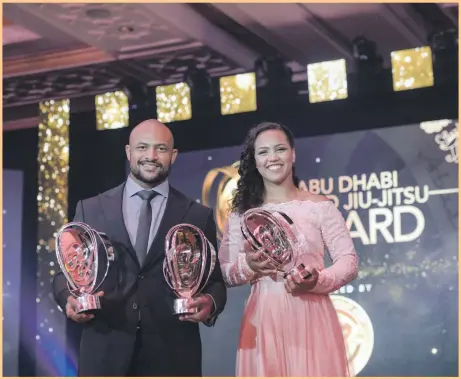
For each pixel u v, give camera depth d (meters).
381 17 4.94
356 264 3.30
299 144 5.29
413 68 5.12
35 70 5.55
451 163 5.00
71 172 5.75
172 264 3.15
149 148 3.31
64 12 4.93
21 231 6.08
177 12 4.93
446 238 4.96
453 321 4.90
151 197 3.34
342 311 5.05
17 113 6.02
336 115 5.24
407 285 4.99
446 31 5.04
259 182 3.44
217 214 5.33
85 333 3.23
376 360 4.96
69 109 5.83
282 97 5.35
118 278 3.23
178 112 5.54
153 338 3.20
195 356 3.23
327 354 3.28
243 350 3.36
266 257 3.18
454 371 4.87
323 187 5.21
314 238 3.30
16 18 5.00
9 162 6.11
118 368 3.16
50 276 5.80
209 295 3.18
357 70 5.21
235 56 5.38
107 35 5.18
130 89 5.66
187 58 5.41
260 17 4.99
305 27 5.05
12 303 5.98
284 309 3.30
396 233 5.04
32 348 5.85
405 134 5.10
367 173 5.14
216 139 5.43
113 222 3.29
